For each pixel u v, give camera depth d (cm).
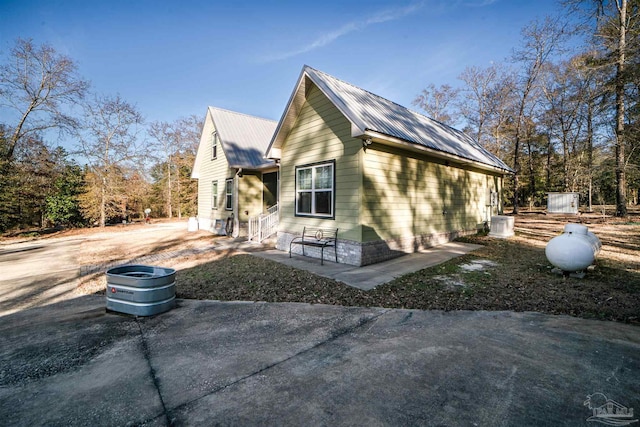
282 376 264
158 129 2959
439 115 2886
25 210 1616
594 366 271
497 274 597
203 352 313
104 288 575
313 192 848
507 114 2366
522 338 330
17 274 702
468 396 231
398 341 330
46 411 221
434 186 941
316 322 390
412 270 649
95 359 300
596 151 1764
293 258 823
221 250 976
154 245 1132
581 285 512
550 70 2106
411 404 222
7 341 345
